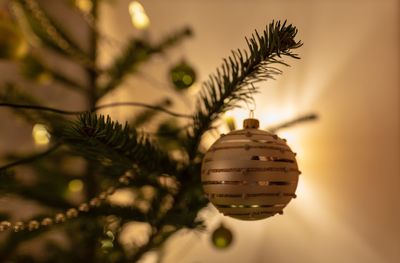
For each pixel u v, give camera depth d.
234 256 0.86
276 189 0.43
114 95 0.86
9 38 0.49
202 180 0.45
